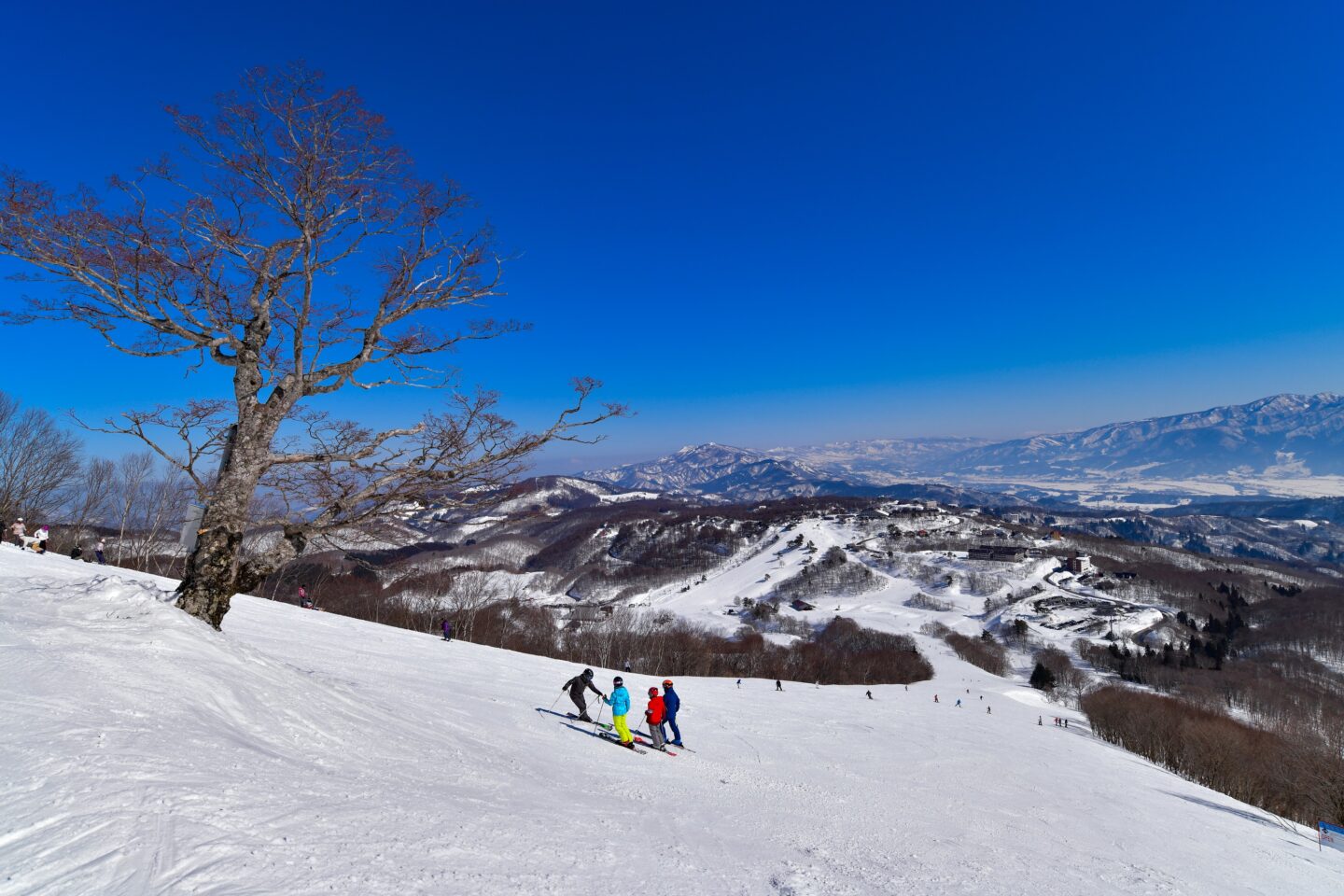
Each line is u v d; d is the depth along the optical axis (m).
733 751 20.05
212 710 7.80
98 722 6.31
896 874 8.81
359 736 9.27
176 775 5.77
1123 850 15.20
